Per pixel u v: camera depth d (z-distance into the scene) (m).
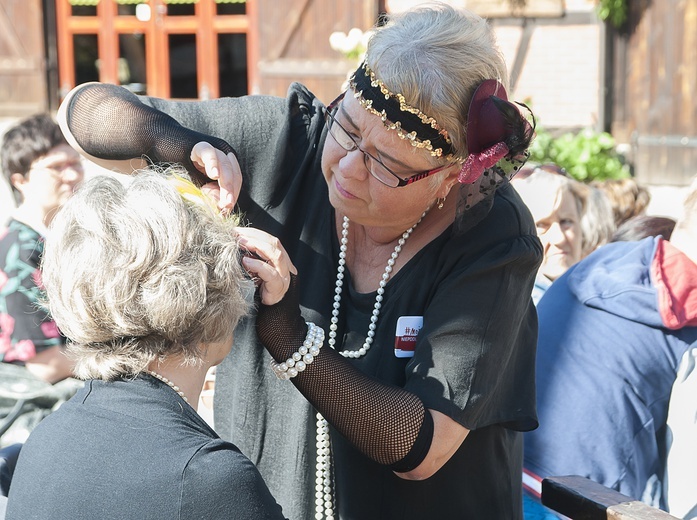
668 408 2.19
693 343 2.17
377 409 1.34
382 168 1.40
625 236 2.85
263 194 1.65
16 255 2.71
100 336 1.19
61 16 10.36
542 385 2.25
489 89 1.38
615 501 1.64
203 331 1.21
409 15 1.41
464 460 1.53
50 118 2.92
